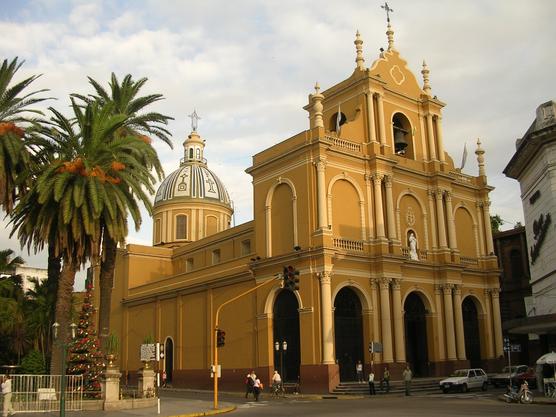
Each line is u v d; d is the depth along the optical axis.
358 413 22.45
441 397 31.44
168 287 50.53
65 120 29.06
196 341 45.75
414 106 46.03
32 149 29.69
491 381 38.88
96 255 28.00
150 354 31.20
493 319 46.16
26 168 28.56
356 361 37.34
